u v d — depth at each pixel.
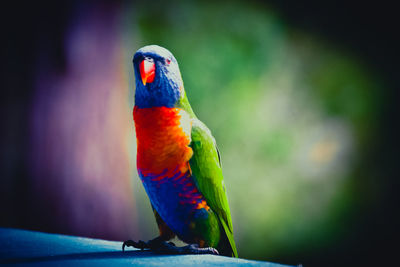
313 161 13.16
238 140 13.03
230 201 12.47
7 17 6.87
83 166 6.92
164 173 3.24
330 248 12.21
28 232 4.09
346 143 13.39
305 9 14.63
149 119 3.25
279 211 12.55
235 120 13.11
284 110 13.62
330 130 13.54
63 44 6.96
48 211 6.71
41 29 6.91
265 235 12.33
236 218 12.39
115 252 3.16
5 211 6.74
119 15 7.71
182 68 13.23
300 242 12.23
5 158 6.80
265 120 13.36
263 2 14.46
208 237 3.39
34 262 2.69
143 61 3.30
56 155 6.83
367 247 12.30
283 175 12.92
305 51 14.62
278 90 13.84
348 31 14.80
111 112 7.31
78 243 3.58
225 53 13.52
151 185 3.32
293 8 14.61
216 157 3.52
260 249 12.20
